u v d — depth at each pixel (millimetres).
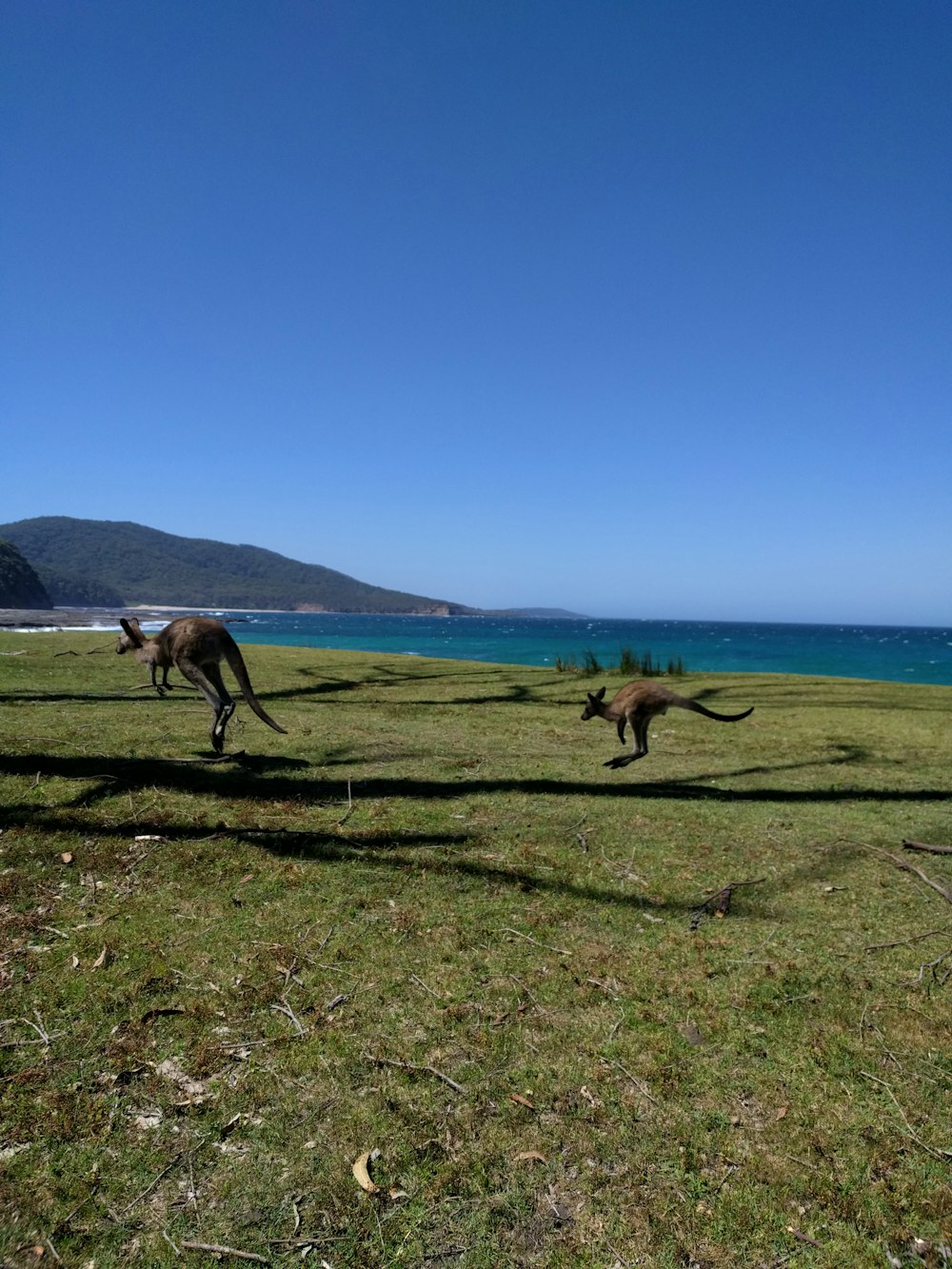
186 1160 2328
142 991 3119
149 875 4129
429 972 3385
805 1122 2557
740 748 8352
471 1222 2154
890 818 5816
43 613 104062
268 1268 2004
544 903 4109
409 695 11633
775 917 4098
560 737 8531
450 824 5152
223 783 5633
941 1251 2107
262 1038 2891
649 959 3600
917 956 3703
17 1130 2396
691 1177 2326
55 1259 1996
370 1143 2416
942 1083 2775
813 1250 2104
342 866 4371
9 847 4254
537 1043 2926
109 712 8156
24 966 3238
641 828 5340
